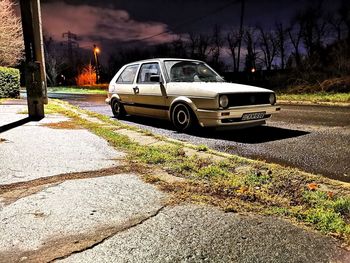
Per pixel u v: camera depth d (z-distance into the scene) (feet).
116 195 9.42
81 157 13.64
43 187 10.09
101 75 199.62
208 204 8.73
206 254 6.41
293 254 6.38
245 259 6.24
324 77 66.90
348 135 18.61
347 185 9.78
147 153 13.97
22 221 7.82
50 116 26.81
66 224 7.66
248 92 18.39
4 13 60.90
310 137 18.33
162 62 22.39
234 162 12.62
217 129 18.31
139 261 6.19
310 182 10.18
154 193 9.55
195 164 12.30
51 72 175.63
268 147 16.10
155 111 22.59
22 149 14.99
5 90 51.96
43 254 6.42
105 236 7.10
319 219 7.61
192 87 19.22
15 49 64.39
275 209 8.27
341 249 6.51
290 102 47.06
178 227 7.48
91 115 28.27
